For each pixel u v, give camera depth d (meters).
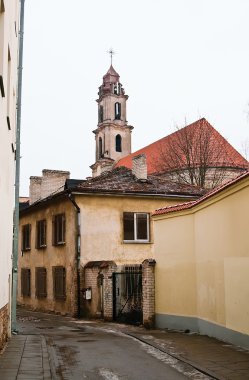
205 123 41.56
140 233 25.48
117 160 77.69
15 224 15.89
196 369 9.53
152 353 11.37
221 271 13.20
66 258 25.22
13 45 11.62
